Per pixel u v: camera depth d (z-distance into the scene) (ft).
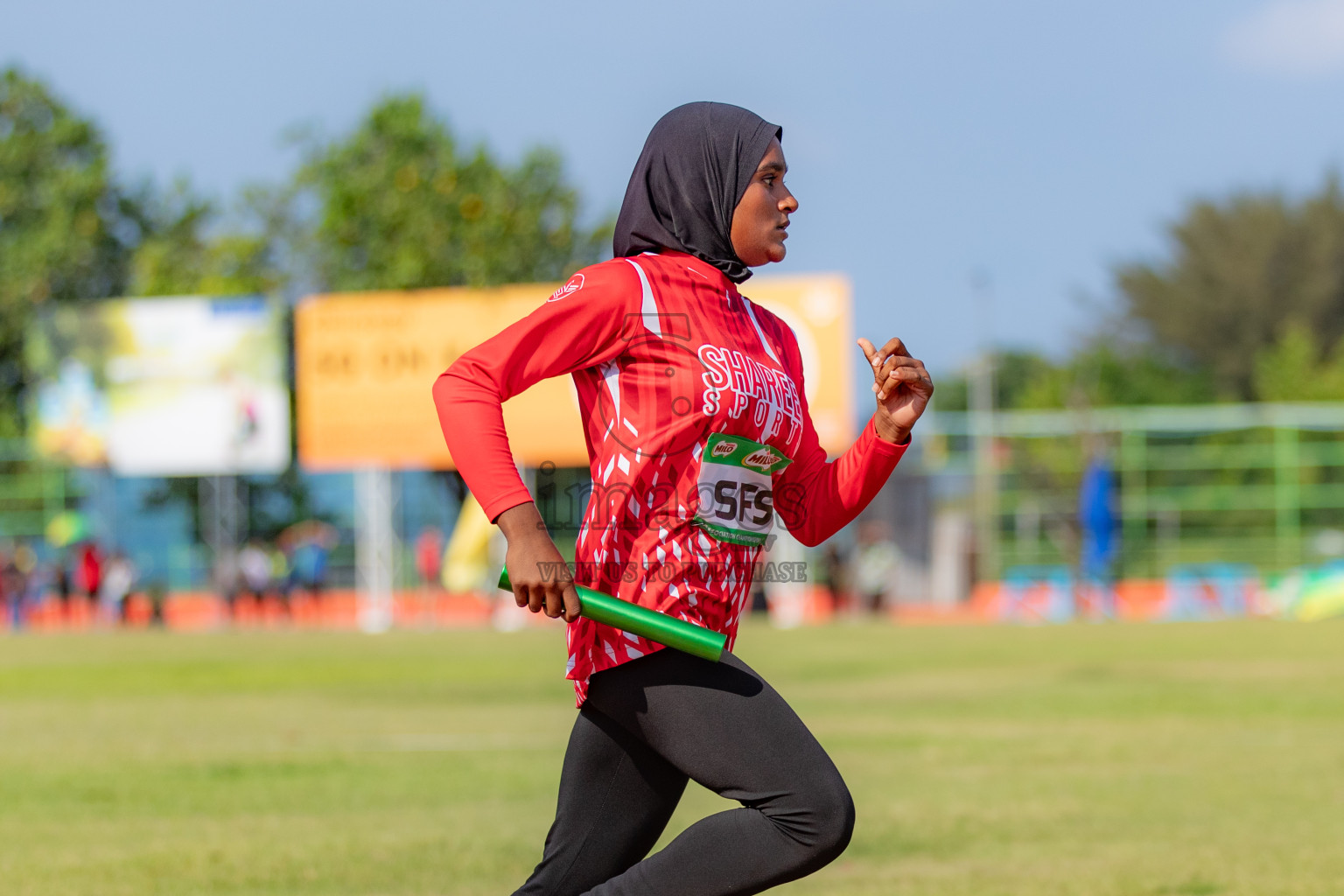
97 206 403.95
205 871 42.52
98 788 58.39
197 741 73.97
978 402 442.50
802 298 202.18
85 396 239.50
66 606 245.45
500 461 22.36
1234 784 57.06
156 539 277.03
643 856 25.03
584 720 24.75
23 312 385.91
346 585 266.57
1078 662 117.19
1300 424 230.27
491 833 48.42
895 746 68.39
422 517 255.09
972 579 241.55
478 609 245.86
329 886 40.47
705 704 22.81
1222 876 40.86
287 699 97.35
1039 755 65.26
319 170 357.61
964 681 102.58
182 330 237.45
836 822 22.25
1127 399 427.33
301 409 224.74
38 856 44.83
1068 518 236.63
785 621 206.49
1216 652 124.67
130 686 109.81
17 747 71.67
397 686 107.24
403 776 61.31
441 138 358.64
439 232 343.46
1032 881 40.45
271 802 55.16
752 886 22.76
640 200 25.21
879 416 26.45
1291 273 515.09
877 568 224.33
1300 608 215.10
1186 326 517.14
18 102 408.67
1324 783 57.11
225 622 241.14
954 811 51.62
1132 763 62.59
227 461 236.43
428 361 221.46
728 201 24.63
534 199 355.36
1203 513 236.84
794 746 22.58
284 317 236.63
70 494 270.05
